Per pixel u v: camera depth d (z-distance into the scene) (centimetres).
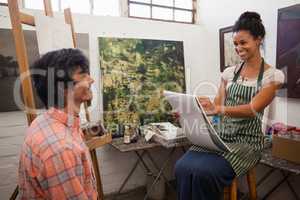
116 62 278
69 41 186
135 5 297
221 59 292
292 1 220
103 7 284
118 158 295
